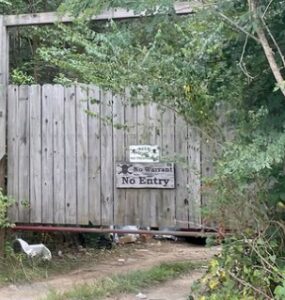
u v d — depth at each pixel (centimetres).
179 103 432
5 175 651
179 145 580
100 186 621
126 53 416
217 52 394
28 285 568
